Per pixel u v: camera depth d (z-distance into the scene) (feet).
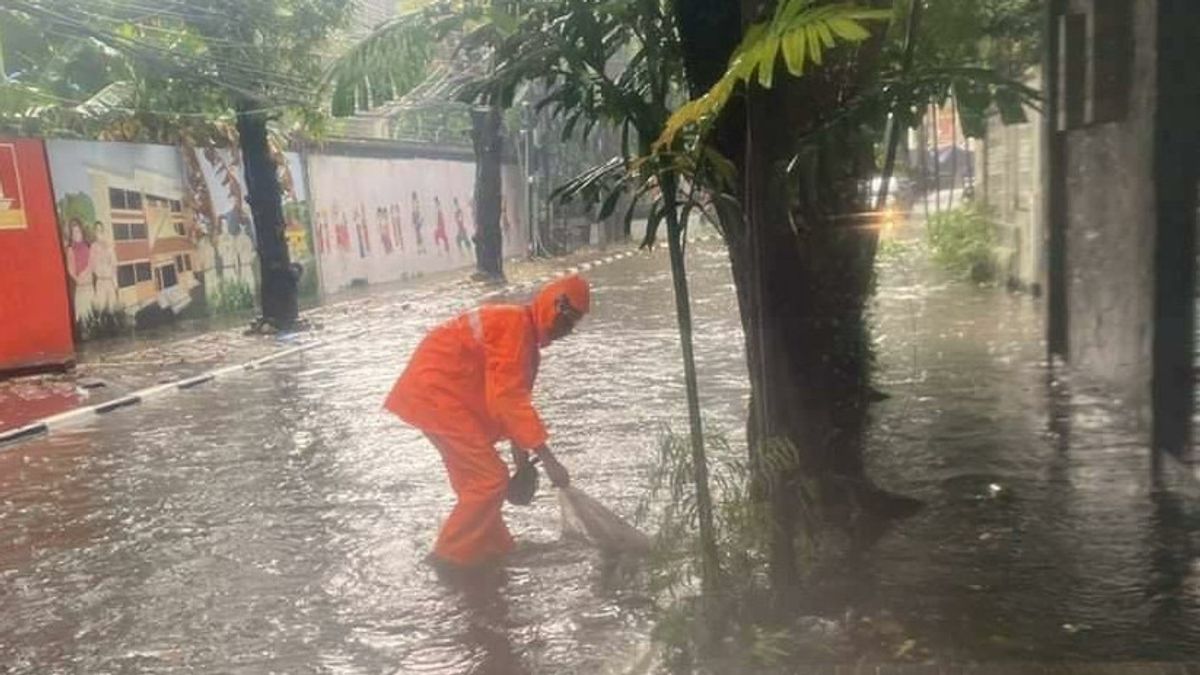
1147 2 14.28
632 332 52.21
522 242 122.62
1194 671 12.44
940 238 16.80
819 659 13.09
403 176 96.78
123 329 56.13
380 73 15.12
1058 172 15.43
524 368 19.17
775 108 13.84
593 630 16.17
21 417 37.47
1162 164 14.66
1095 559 15.15
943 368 16.97
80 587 19.80
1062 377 16.19
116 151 56.03
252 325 59.11
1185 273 14.99
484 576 18.81
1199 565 15.01
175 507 25.04
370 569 19.67
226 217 67.46
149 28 51.19
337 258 83.71
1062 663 12.75
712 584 14.30
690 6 13.82
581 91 14.48
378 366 46.88
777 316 14.62
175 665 16.12
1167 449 15.53
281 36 51.57
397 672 15.35
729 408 32.04
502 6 14.56
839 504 15.93
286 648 16.47
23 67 57.72
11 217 45.85
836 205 15.30
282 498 25.22
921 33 14.80
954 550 15.60
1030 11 14.79
